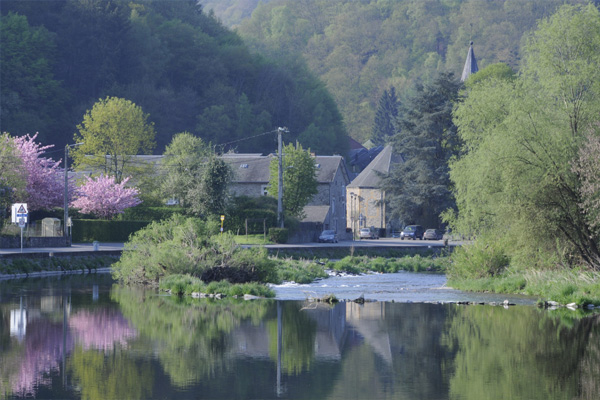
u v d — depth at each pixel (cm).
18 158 7119
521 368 2205
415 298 4028
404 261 6919
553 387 1972
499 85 4744
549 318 3212
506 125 4419
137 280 4584
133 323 2964
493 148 4300
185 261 4466
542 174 4219
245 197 9006
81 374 2075
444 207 10631
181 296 3984
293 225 8794
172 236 4822
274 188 9681
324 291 4416
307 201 9788
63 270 5528
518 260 4519
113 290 4219
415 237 10725
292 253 7000
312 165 9675
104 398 1833
